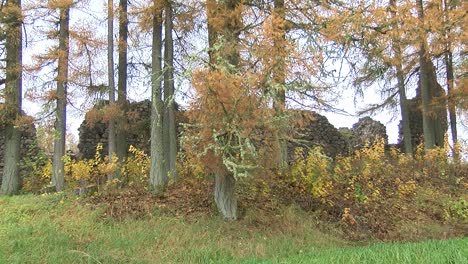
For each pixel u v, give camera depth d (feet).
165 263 26.76
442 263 19.20
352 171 45.68
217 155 29.53
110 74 45.09
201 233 31.09
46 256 26.27
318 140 63.05
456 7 36.24
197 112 29.09
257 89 28.09
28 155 53.47
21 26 47.21
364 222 37.22
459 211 41.29
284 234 32.78
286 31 31.91
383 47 33.50
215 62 29.84
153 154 40.37
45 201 37.81
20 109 47.37
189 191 38.81
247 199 37.42
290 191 39.52
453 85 50.65
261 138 30.19
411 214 40.40
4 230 30.45
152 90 38.96
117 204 35.50
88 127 58.29
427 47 34.60
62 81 44.42
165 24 43.37
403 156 53.78
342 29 31.73
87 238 29.71
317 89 32.60
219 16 32.86
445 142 53.52
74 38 43.68
